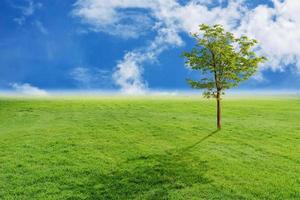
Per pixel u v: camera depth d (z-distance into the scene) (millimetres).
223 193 23266
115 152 34656
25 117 63812
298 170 28859
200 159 31969
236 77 45125
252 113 70875
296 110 76812
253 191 23562
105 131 46812
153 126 51281
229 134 45469
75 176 26703
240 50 45281
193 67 46344
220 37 45219
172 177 26484
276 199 22234
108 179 25922
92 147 36844
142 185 24609
